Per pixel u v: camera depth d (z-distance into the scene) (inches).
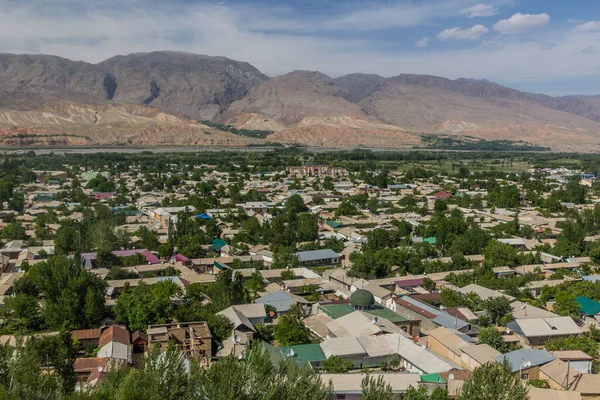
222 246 6870.1
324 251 6560.0
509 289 5211.6
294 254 6353.3
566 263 6323.8
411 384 3230.8
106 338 3811.5
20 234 7190.0
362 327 4097.0
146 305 4160.9
